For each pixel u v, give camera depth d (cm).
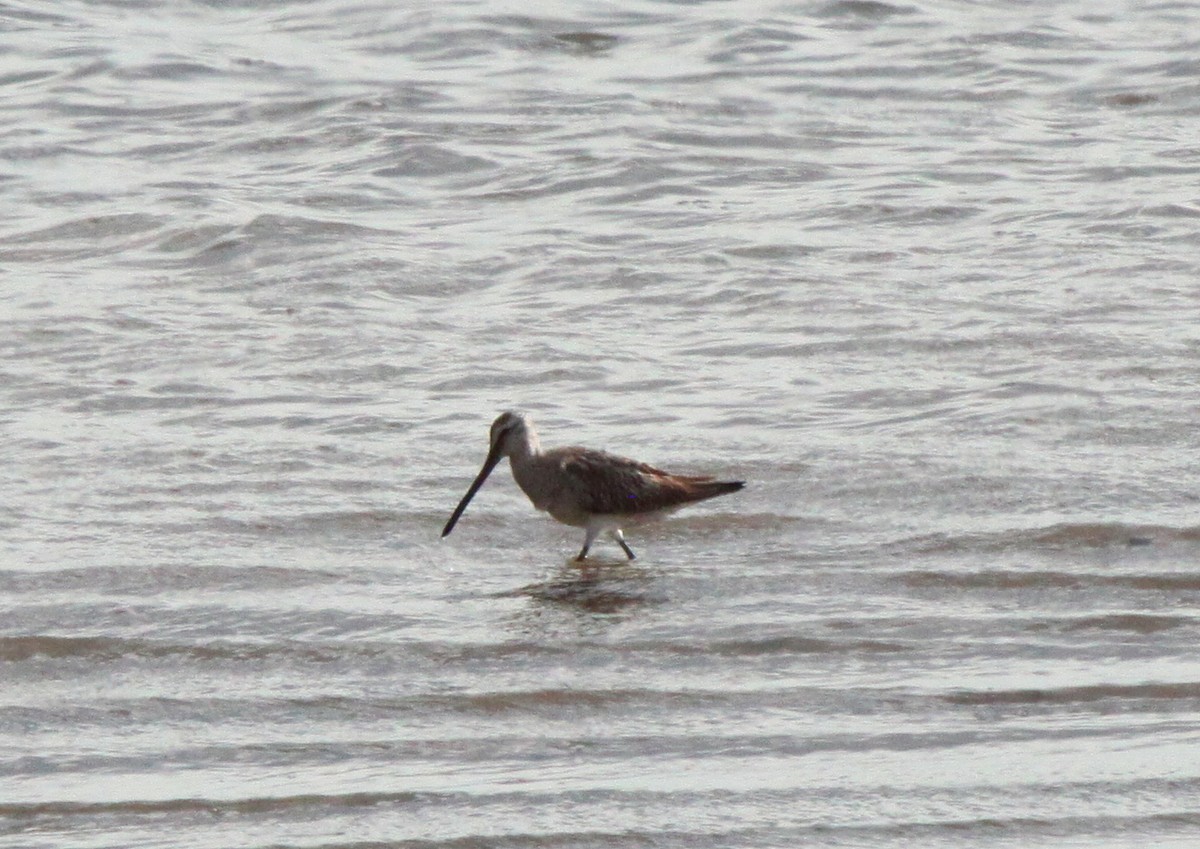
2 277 2211
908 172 2725
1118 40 3553
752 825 953
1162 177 2650
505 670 1173
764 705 1114
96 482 1523
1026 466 1538
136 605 1266
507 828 948
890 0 3806
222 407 1736
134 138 2958
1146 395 1716
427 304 2117
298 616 1259
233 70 3375
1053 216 2448
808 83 3288
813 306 2064
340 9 3844
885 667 1171
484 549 1415
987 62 3403
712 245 2344
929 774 1010
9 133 2959
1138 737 1057
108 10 3844
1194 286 2095
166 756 1044
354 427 1680
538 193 2650
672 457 1586
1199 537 1386
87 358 1888
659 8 3809
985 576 1322
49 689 1138
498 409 1741
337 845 930
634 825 952
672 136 2944
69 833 947
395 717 1102
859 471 1540
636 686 1141
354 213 2531
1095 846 930
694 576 1345
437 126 2983
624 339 1973
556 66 3425
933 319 1992
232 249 2330
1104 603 1275
